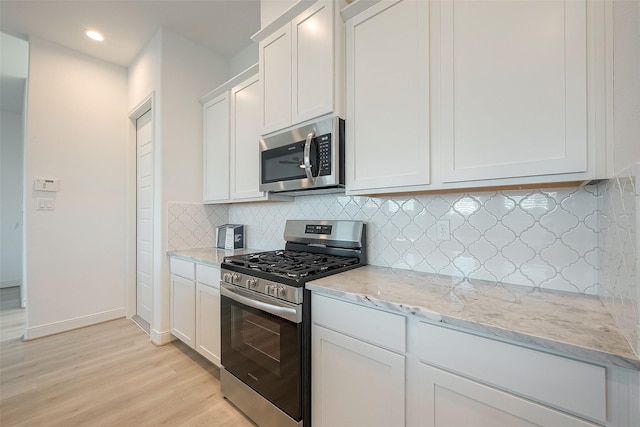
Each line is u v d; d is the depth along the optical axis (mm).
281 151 1782
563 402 708
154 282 2562
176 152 2566
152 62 2623
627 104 711
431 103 1205
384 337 1041
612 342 682
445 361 901
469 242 1371
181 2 2199
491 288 1184
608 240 911
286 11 1692
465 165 1117
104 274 3010
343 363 1181
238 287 1619
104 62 3021
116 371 2057
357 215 1814
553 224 1162
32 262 2611
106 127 3039
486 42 1069
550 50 940
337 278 1373
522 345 766
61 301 2750
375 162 1389
